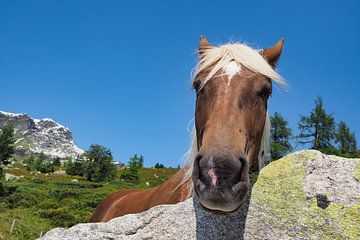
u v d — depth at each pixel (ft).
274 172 9.00
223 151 7.56
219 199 7.21
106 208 21.06
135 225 8.91
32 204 102.42
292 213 8.34
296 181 8.66
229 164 7.40
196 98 11.00
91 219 23.08
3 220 65.92
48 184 160.76
